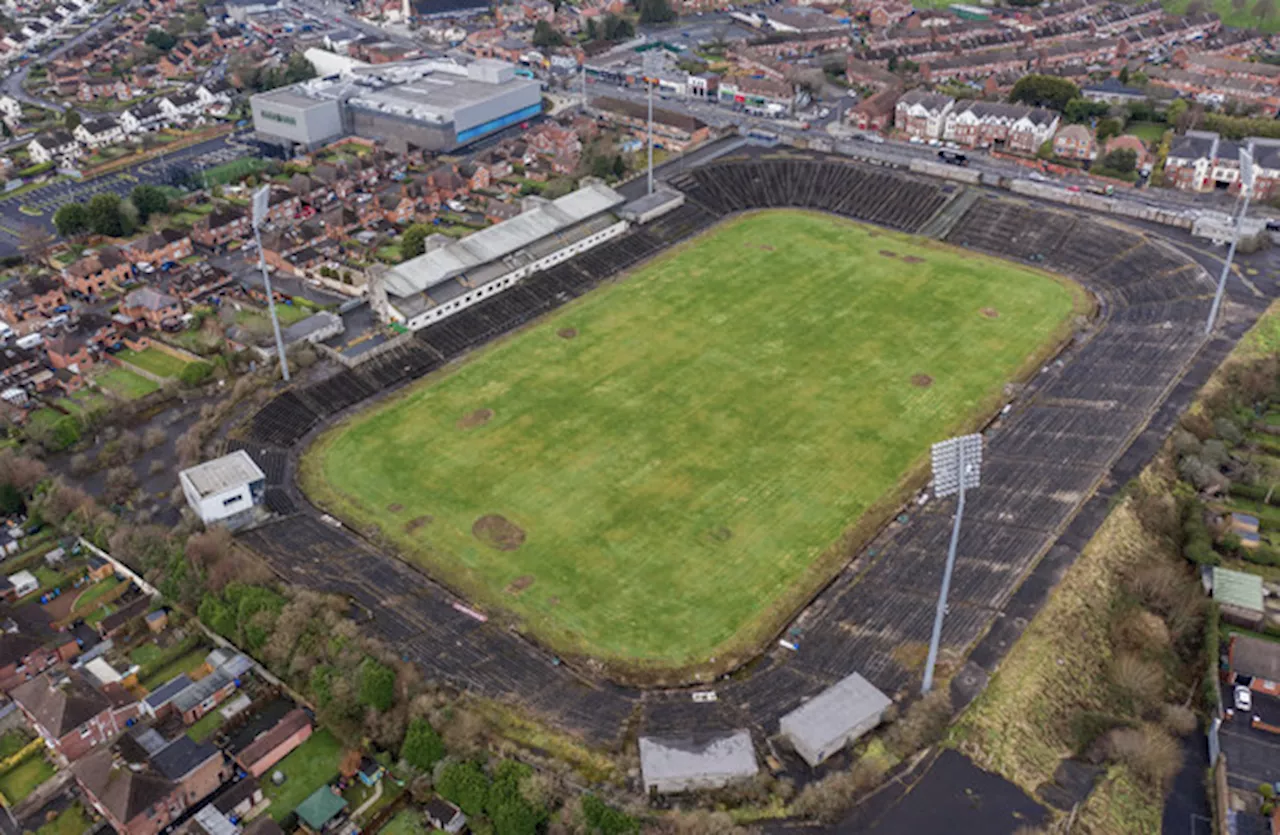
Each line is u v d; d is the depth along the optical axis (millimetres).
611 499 137375
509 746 98625
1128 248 198500
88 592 123562
